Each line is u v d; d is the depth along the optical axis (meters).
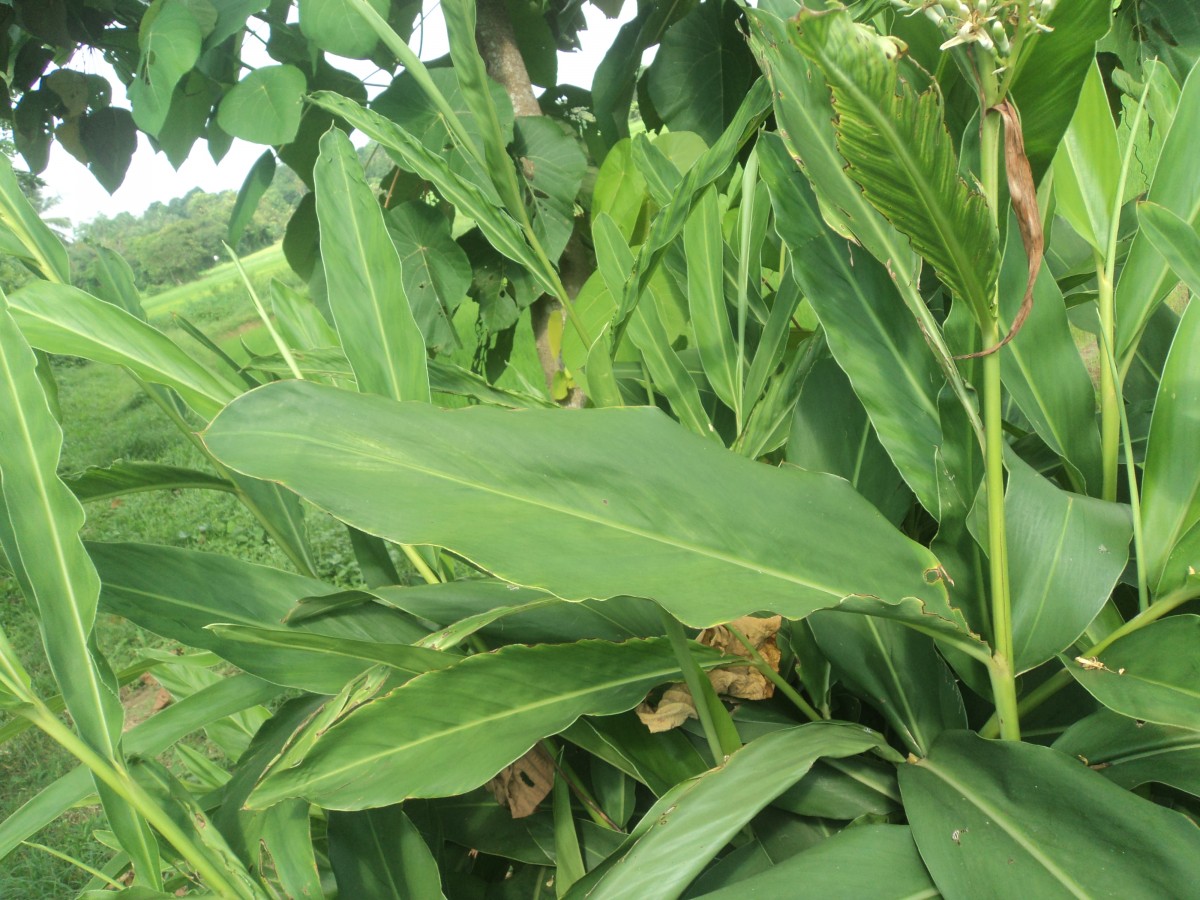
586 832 0.77
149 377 0.70
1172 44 1.42
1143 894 0.46
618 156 1.25
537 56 1.87
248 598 0.75
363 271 0.73
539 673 0.63
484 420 0.55
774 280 1.49
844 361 0.66
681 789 0.58
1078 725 0.62
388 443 0.51
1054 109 0.56
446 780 0.56
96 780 0.60
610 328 0.85
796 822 0.67
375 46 1.30
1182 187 0.75
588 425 0.57
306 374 0.86
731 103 1.62
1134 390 0.96
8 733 0.63
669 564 0.51
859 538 0.58
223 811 0.68
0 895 2.01
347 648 0.59
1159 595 0.61
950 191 0.49
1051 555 0.64
